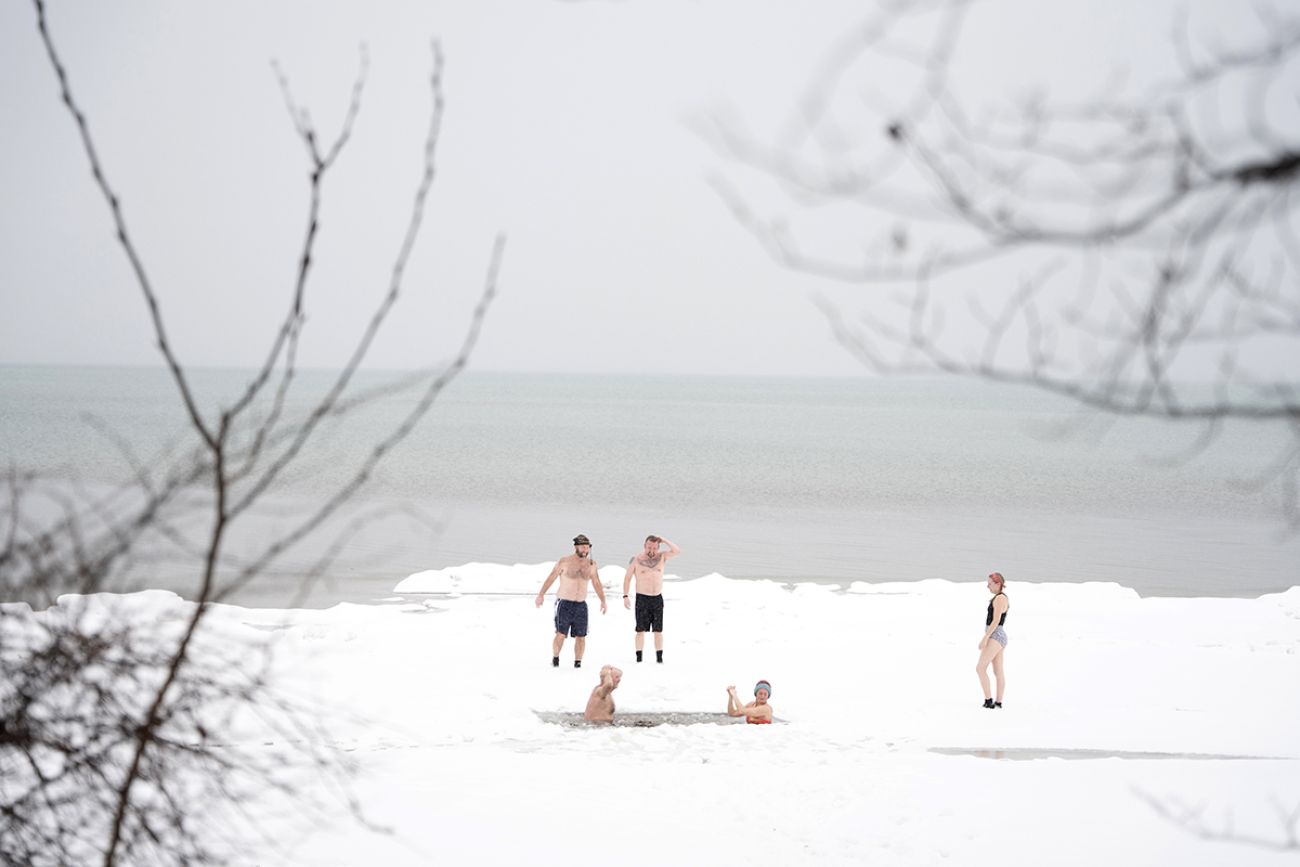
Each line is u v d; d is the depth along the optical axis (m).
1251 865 28.73
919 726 43.62
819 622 66.19
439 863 27.08
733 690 44.94
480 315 6.88
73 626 10.81
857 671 53.22
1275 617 70.00
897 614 69.38
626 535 113.44
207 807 13.03
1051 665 55.03
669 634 61.72
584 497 152.62
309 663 46.38
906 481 188.38
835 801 34.06
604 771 36.41
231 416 6.97
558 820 31.25
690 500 151.50
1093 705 47.22
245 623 53.53
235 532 81.12
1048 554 106.50
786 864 29.25
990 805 33.69
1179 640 62.66
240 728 31.52
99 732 11.23
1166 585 90.31
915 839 30.91
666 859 29.16
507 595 74.56
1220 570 98.25
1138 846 30.19
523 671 51.47
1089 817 32.62
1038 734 42.78
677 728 42.66
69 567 9.97
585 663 53.78
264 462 180.25
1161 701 48.25
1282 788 35.34
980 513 143.25
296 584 65.81
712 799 33.97
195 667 12.42
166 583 51.91
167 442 8.41
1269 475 4.76
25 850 11.59
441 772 34.59
